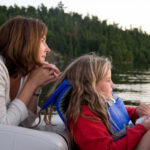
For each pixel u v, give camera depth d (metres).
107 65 1.59
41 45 1.59
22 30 1.54
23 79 1.73
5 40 1.55
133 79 25.39
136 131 1.38
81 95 1.48
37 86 1.52
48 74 1.54
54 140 1.18
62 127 1.73
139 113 1.84
